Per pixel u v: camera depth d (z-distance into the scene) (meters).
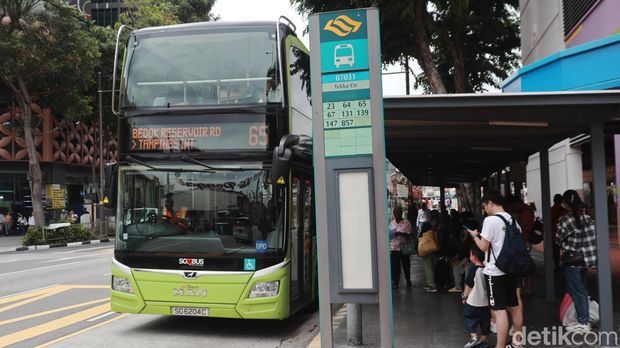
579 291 7.21
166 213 7.92
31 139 28.89
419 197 33.44
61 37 27.50
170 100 8.12
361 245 5.89
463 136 9.06
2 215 35.91
